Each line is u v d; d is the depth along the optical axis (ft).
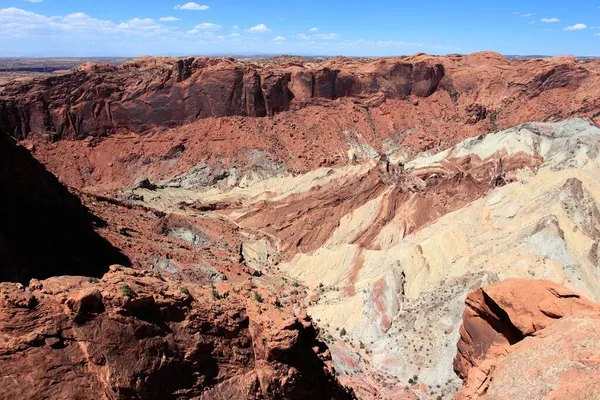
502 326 78.54
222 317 64.85
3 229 107.04
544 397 57.52
